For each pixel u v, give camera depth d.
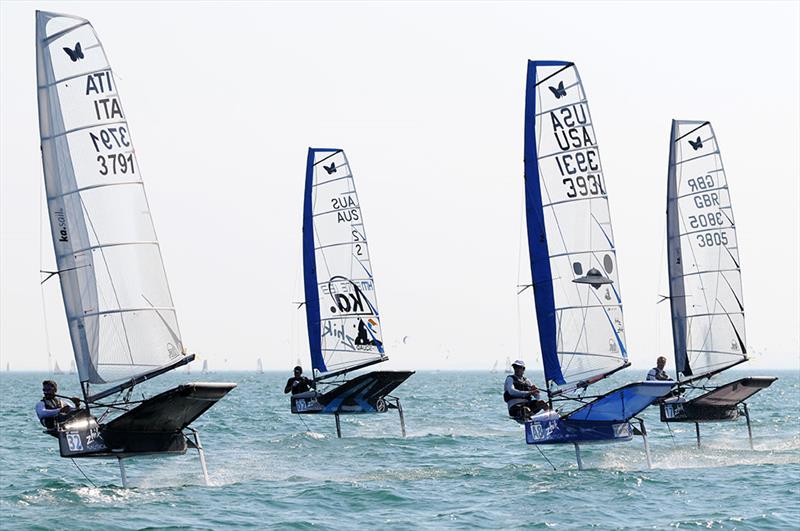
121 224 49.16
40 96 48.62
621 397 51.41
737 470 56.38
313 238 88.00
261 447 73.38
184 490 50.22
